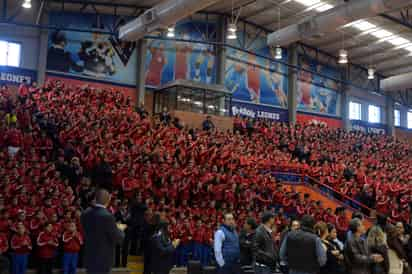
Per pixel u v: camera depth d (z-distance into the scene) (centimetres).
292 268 841
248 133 3469
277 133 3562
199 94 3494
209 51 3769
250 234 1031
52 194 1695
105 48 3434
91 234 692
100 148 2130
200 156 2503
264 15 3691
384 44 3969
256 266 931
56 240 1530
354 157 3544
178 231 1812
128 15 3472
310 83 4303
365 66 4569
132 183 1998
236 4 3494
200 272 1572
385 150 4100
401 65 4441
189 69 3703
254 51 3966
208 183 2209
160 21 2500
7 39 3153
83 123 2327
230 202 2183
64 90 2875
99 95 2981
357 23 3541
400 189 2791
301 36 2641
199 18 3744
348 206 2644
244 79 3909
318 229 1020
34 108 2456
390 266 990
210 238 1839
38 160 1984
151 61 3597
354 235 954
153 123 2934
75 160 1953
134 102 3506
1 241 1431
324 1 3291
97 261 682
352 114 4584
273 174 2853
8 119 2252
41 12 3219
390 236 1005
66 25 3316
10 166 1861
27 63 3191
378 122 4797
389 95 4803
